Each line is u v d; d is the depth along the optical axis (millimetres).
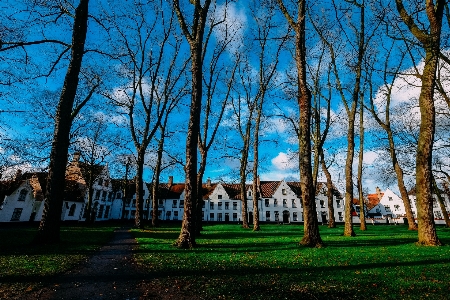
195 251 9953
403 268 6734
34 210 41750
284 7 12953
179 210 72875
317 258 8367
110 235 17906
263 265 7285
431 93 11812
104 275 6238
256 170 28484
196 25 13273
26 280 5582
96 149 37188
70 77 12508
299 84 12344
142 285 5469
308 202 11641
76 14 12844
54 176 11664
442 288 5039
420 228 11633
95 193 57031
